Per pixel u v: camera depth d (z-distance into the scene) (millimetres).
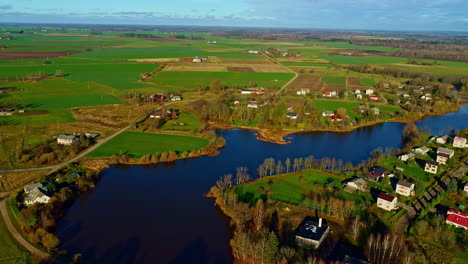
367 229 115438
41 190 131750
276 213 124438
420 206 131000
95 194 141500
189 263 102000
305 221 119875
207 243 111250
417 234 113062
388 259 99625
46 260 99250
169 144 194625
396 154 184000
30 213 114625
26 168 157375
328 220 121250
